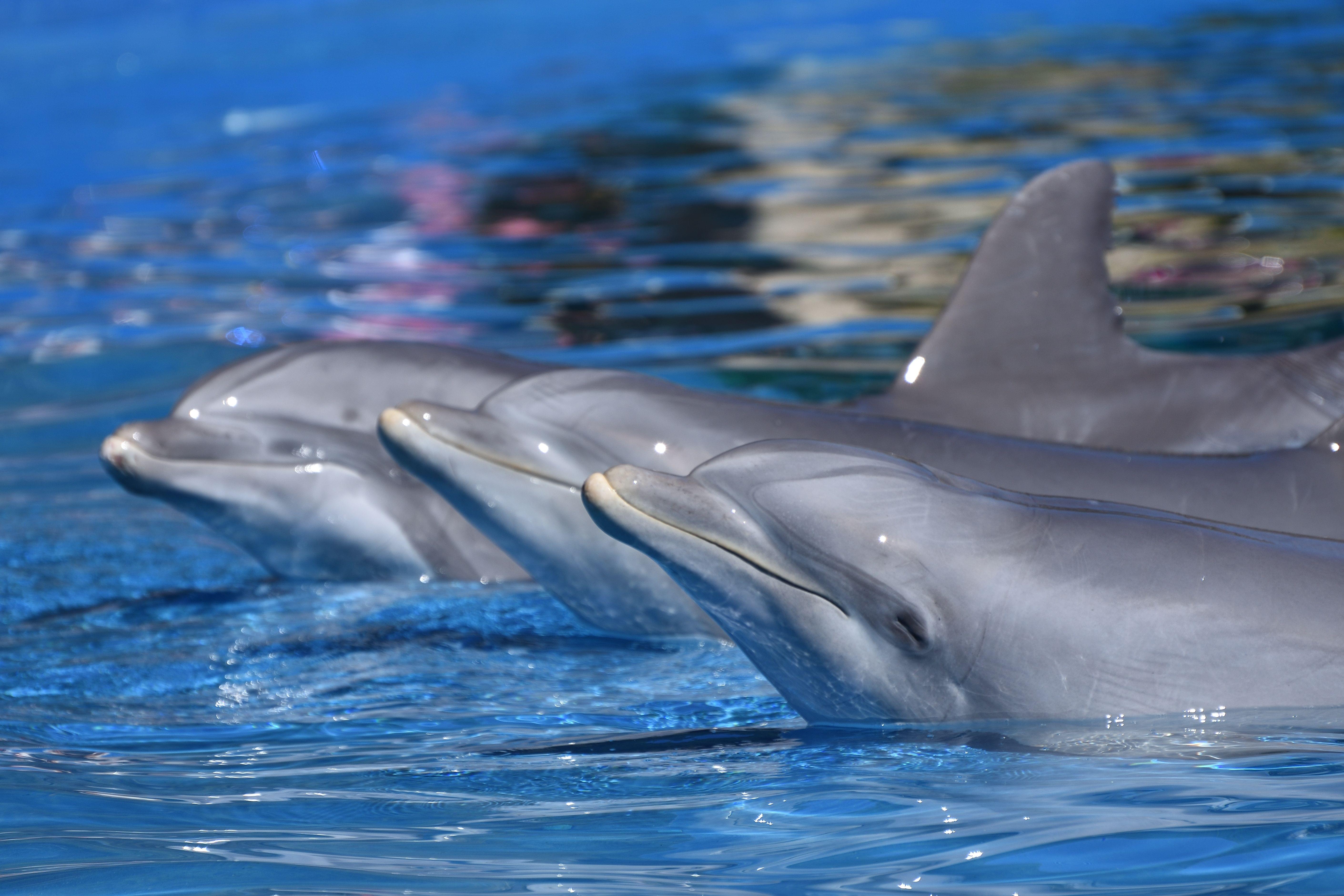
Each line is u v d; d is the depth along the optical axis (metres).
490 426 10.11
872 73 43.22
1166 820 6.15
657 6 67.12
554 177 32.53
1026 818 6.26
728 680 9.23
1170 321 18.66
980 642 7.60
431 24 65.88
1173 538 7.79
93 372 19.98
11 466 16.02
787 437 9.96
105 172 37.59
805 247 24.45
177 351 20.80
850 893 5.59
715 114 38.75
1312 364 12.42
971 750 7.28
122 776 7.39
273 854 6.15
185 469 11.68
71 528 13.55
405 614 11.02
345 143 39.34
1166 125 30.88
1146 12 51.50
